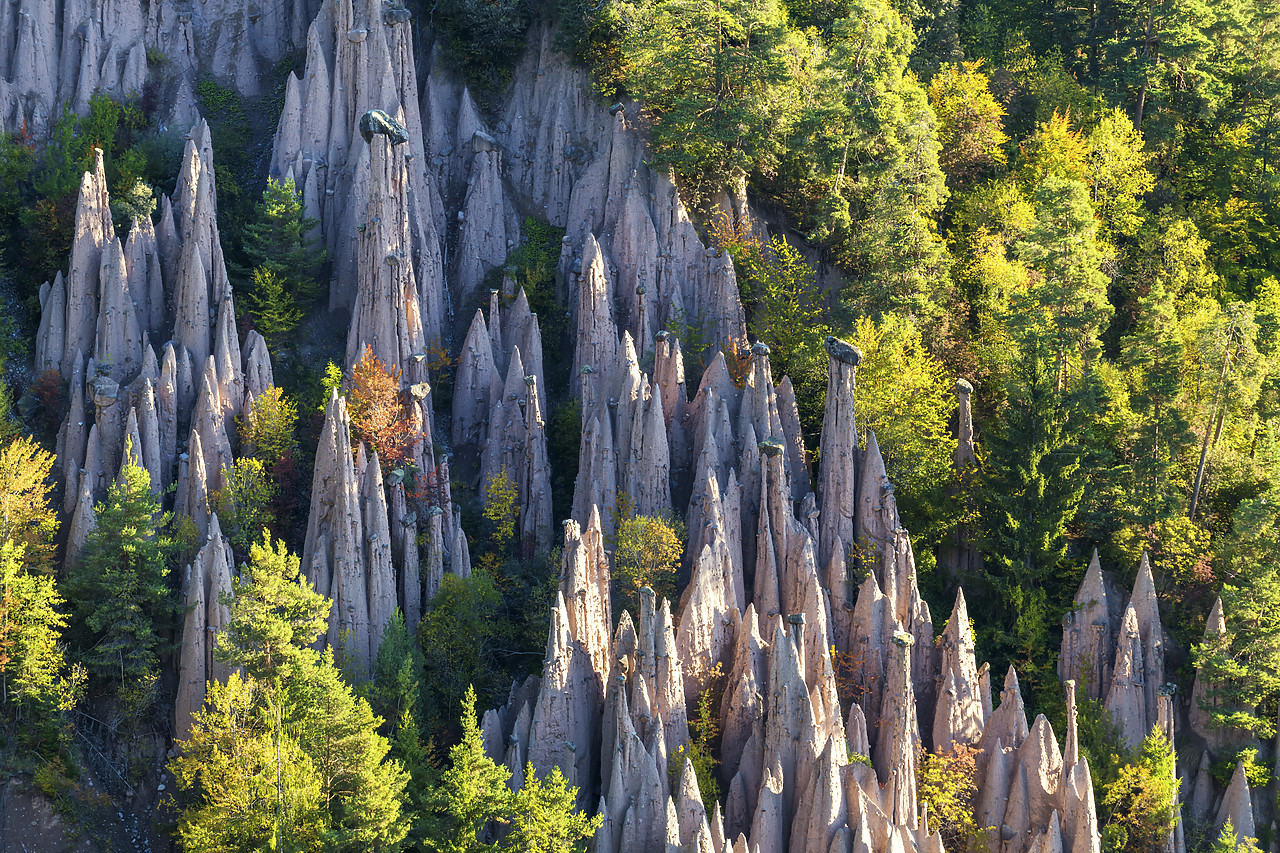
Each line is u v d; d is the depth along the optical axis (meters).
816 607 76.25
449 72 104.81
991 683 82.81
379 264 87.50
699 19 96.44
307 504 84.88
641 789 68.06
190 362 86.81
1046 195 93.31
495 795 62.50
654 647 72.19
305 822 62.88
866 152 100.94
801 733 71.06
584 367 88.69
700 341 90.88
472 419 90.06
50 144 98.06
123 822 72.38
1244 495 88.75
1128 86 117.81
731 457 84.25
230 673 73.75
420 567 80.38
